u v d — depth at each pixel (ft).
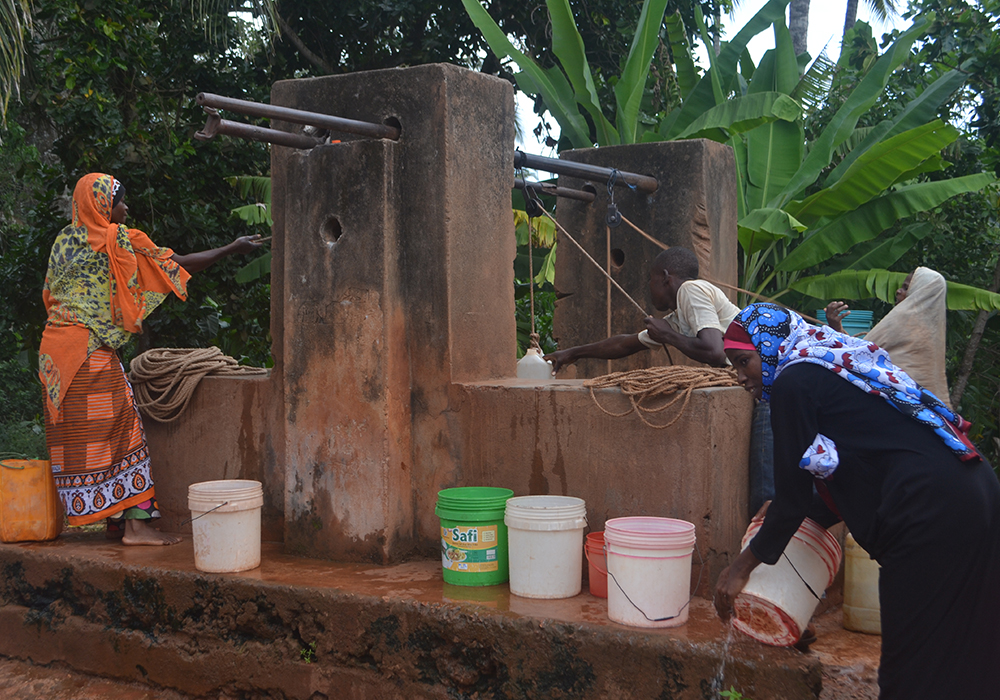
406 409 14.67
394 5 39.29
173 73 32.55
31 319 29.27
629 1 40.37
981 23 32.04
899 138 28.30
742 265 36.09
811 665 9.74
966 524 8.30
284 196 15.81
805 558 10.18
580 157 20.59
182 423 17.10
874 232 31.40
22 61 23.18
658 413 12.73
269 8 32.83
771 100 28.99
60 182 27.89
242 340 31.89
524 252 36.60
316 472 14.67
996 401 33.78
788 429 9.01
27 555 15.52
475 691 11.59
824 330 9.45
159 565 14.29
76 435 15.44
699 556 12.39
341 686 12.41
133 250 15.70
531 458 13.84
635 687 10.49
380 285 14.11
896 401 8.82
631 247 20.06
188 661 13.60
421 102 14.49
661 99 41.75
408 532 14.69
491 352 15.52
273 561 14.57
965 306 28.91
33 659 15.28
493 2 41.32
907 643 8.44
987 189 33.42
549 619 11.14
